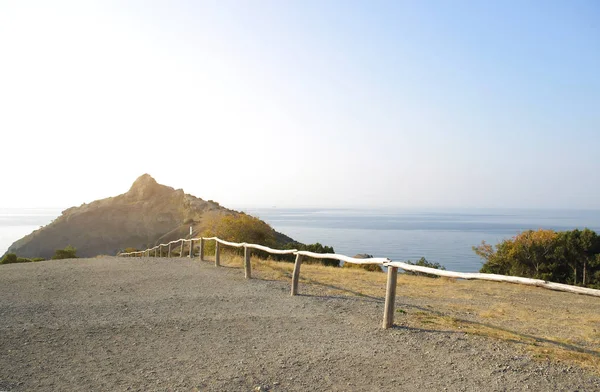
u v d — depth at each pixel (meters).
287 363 5.42
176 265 16.47
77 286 11.22
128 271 14.41
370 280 15.29
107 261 18.44
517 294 14.84
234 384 4.73
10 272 14.20
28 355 5.59
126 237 127.44
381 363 5.47
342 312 8.41
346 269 19.59
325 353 5.83
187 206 122.69
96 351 5.82
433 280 17.95
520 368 5.29
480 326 7.78
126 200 139.88
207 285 11.47
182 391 4.52
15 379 4.76
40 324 7.13
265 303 9.15
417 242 153.75
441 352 5.92
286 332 6.88
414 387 4.73
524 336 7.16
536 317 9.86
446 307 10.34
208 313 8.12
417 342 6.39
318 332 6.90
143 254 40.84
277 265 18.12
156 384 4.69
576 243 27.72
